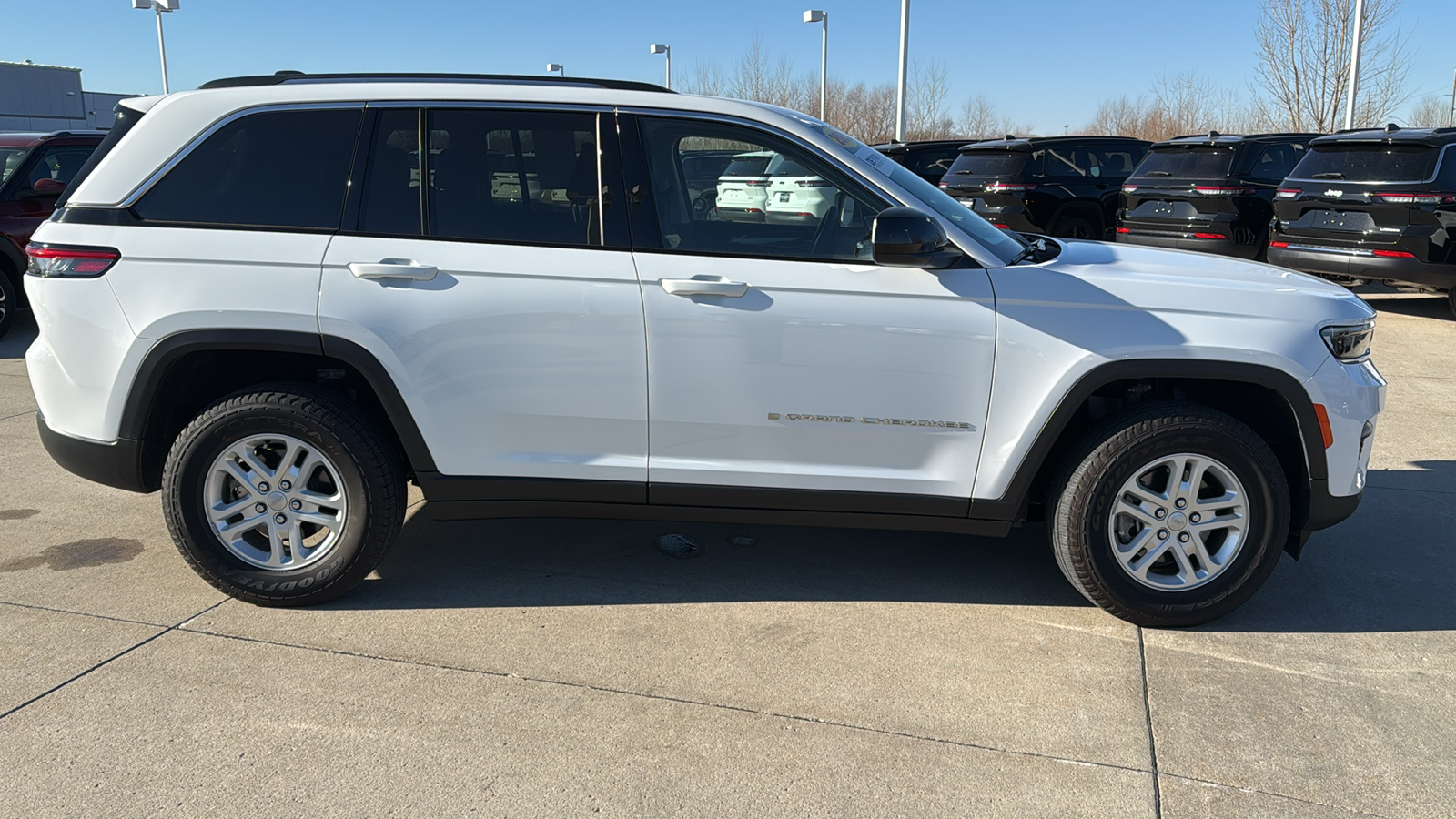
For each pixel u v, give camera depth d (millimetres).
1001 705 2992
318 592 3502
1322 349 3322
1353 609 3674
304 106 3377
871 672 3174
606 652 3281
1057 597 3762
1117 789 2605
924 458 3436
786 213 3375
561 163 3369
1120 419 3354
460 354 3342
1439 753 2770
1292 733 2859
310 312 3281
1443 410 6535
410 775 2605
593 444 3449
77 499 4648
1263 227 11062
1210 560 3426
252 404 3355
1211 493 3469
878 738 2814
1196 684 3125
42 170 8586
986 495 3445
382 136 3361
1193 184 11125
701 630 3447
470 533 4320
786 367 3334
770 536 4340
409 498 4770
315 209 3350
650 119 3375
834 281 3301
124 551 4043
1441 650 3365
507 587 3773
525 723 2857
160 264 3301
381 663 3178
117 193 3350
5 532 4223
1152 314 3303
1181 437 3275
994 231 3682
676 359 3340
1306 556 4160
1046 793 2584
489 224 3357
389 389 3332
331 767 2631
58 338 3385
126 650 3225
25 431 5785
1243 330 3293
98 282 3320
